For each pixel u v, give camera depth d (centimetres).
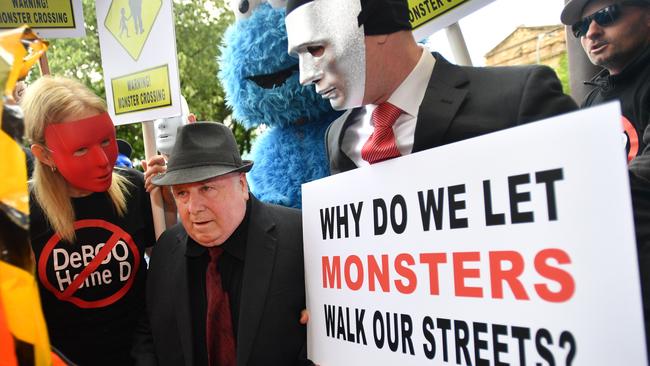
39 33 277
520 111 142
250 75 269
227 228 186
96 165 193
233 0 282
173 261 202
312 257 186
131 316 216
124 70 257
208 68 1108
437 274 135
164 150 338
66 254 201
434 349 136
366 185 159
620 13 209
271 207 208
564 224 106
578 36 228
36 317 106
